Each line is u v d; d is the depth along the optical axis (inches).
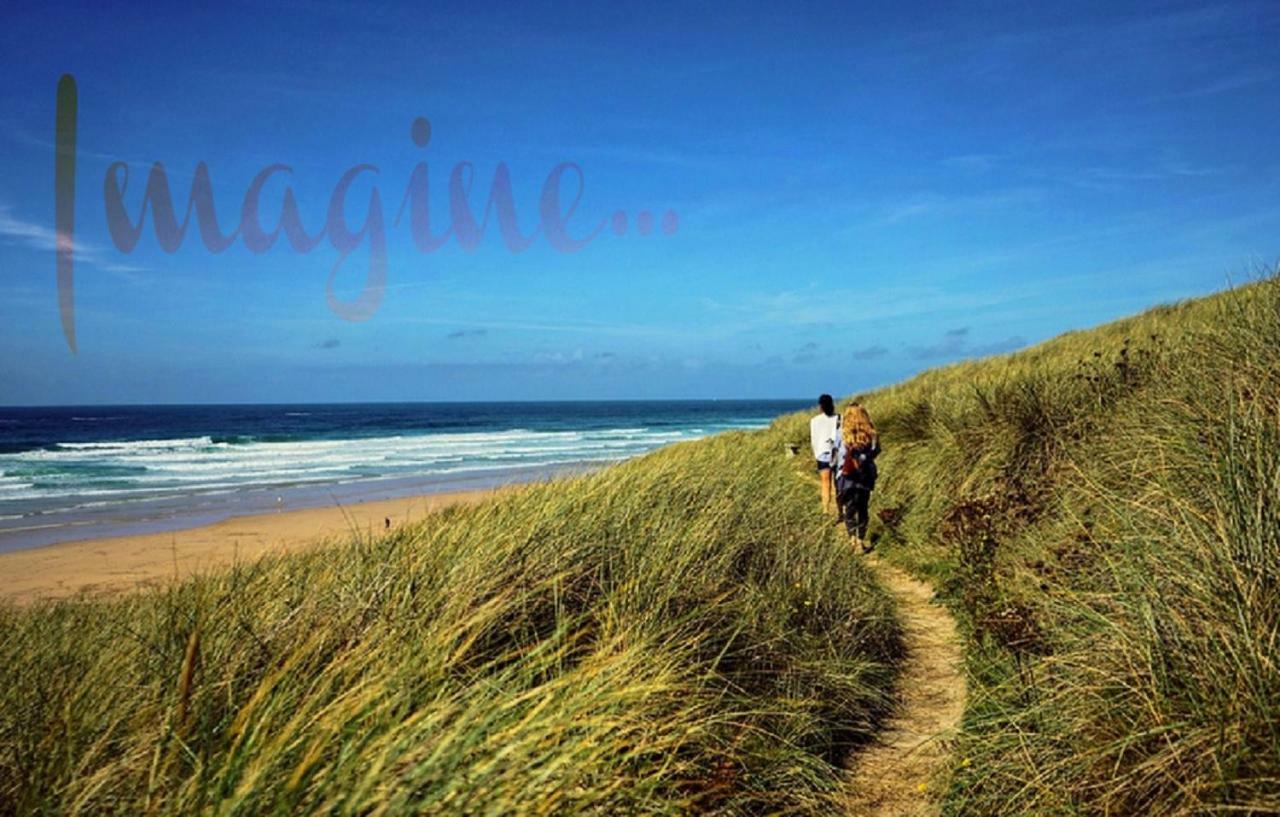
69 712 92.7
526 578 150.6
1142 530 146.0
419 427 3462.1
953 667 190.7
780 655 161.8
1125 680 113.8
